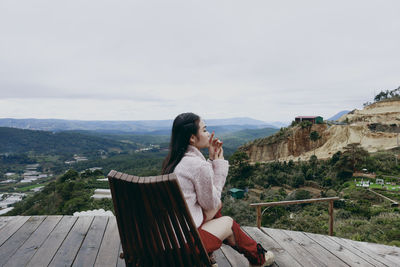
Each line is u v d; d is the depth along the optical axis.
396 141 58.44
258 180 55.38
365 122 75.81
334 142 63.47
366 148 59.12
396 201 34.00
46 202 44.41
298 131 68.75
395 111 75.56
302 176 51.81
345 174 49.97
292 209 32.81
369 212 28.61
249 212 28.47
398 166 48.31
